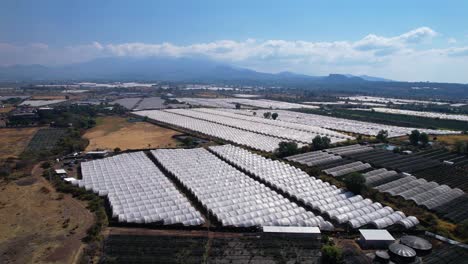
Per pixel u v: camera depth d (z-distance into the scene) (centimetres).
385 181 9756
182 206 7719
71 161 11788
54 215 7288
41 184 9331
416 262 5572
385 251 5938
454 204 8150
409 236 6306
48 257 5669
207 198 8194
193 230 6881
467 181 9975
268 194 8469
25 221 6988
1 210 7531
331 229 6881
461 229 6700
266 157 12681
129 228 6912
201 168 10794
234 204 7844
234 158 12106
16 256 5684
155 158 12369
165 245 6159
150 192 8606
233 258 5825
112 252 5881
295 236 6538
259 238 6481
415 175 10438
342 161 11800
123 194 8438
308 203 7944
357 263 5522
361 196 8369
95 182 9300
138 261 5625
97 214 7250
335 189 8888
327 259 5619
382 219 7069
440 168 11244
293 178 9750
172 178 10175
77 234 6469
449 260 5619
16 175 10025
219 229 6900
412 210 7788
